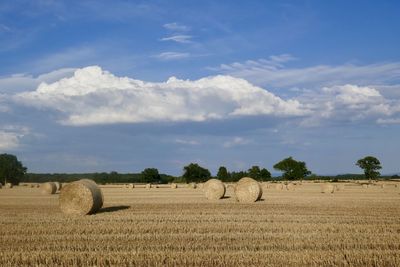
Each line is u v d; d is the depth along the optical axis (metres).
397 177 144.62
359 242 16.19
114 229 19.31
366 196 42.94
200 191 58.28
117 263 13.30
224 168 122.38
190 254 14.15
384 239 16.73
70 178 139.50
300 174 135.75
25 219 23.06
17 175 122.31
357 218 22.77
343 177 148.25
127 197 42.53
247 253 14.23
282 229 19.09
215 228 19.41
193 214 24.89
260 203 33.03
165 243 16.16
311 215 24.14
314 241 16.34
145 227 19.77
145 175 122.25
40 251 14.85
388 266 12.96
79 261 13.60
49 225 20.66
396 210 26.86
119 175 133.88
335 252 14.39
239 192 34.97
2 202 35.72
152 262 13.33
